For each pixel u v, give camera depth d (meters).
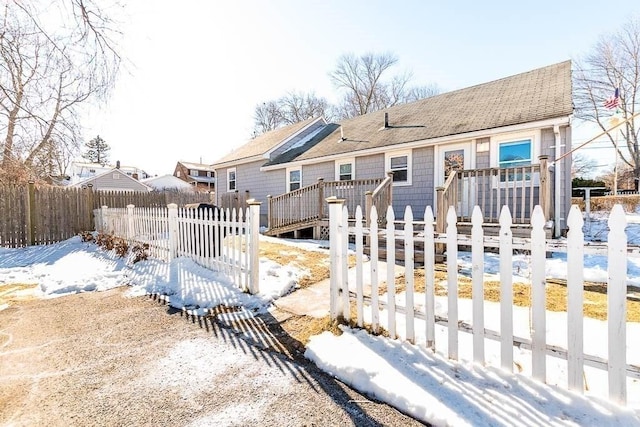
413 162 10.48
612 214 1.87
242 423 2.02
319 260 6.45
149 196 14.12
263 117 39.84
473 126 9.03
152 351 3.02
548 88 9.12
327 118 37.81
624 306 1.84
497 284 4.52
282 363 2.77
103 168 40.03
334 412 2.11
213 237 5.44
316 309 3.98
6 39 4.64
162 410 2.16
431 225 2.62
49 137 6.91
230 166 18.73
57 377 2.58
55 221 9.91
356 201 9.82
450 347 2.53
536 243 2.13
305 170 14.07
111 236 8.40
